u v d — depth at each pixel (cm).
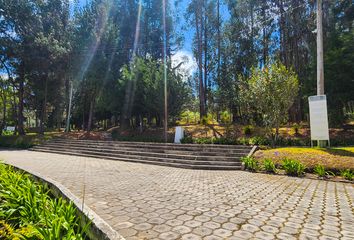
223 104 2416
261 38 2483
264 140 1410
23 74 2609
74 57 2384
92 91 2502
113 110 2403
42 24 2653
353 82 1449
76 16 2533
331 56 1466
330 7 1762
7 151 1880
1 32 2439
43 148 1947
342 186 645
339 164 777
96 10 2416
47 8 2758
